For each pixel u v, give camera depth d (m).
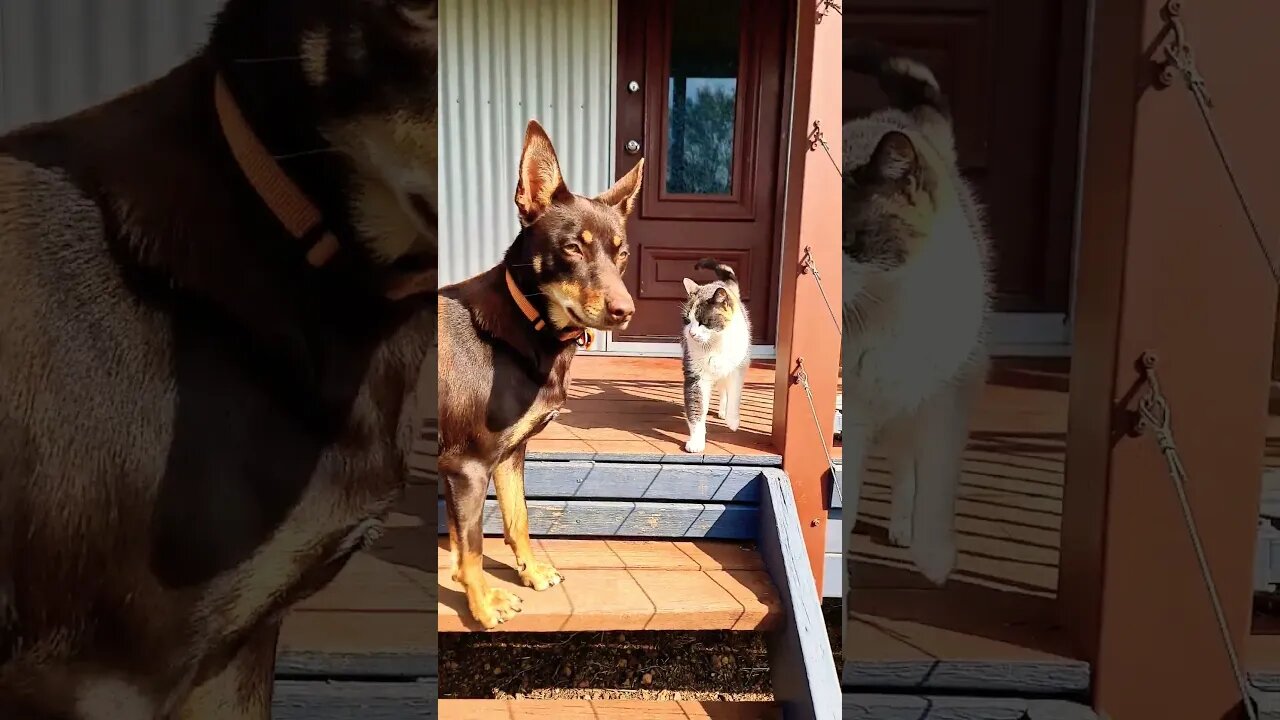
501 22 3.57
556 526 2.22
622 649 2.41
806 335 2.19
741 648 2.43
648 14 3.58
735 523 2.23
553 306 1.79
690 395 2.37
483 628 1.81
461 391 1.75
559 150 3.67
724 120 3.69
